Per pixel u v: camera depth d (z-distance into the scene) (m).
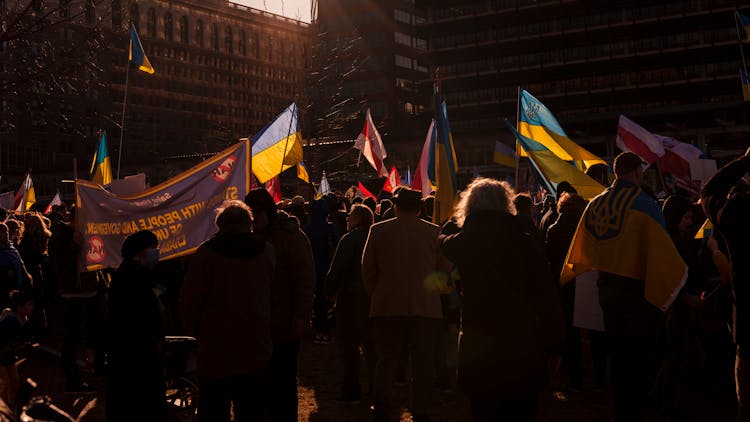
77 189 7.21
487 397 4.21
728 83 75.06
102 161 16.00
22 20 13.36
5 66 13.57
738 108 72.88
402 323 6.23
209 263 5.11
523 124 11.30
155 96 129.50
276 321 5.78
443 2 88.12
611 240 5.52
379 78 106.75
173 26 133.25
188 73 135.00
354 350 7.63
